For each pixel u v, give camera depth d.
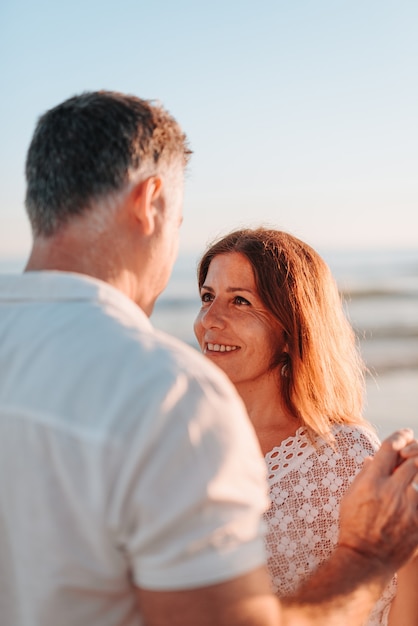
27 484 1.11
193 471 1.05
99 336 1.15
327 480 2.03
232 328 2.15
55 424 1.09
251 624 1.06
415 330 21.53
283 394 2.15
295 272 2.15
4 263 36.78
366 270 37.91
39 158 1.26
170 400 1.07
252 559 1.08
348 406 2.21
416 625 1.88
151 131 1.28
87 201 1.24
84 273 1.26
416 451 1.52
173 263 1.40
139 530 1.06
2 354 1.18
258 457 1.16
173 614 1.05
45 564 1.10
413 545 1.43
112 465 1.05
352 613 1.30
